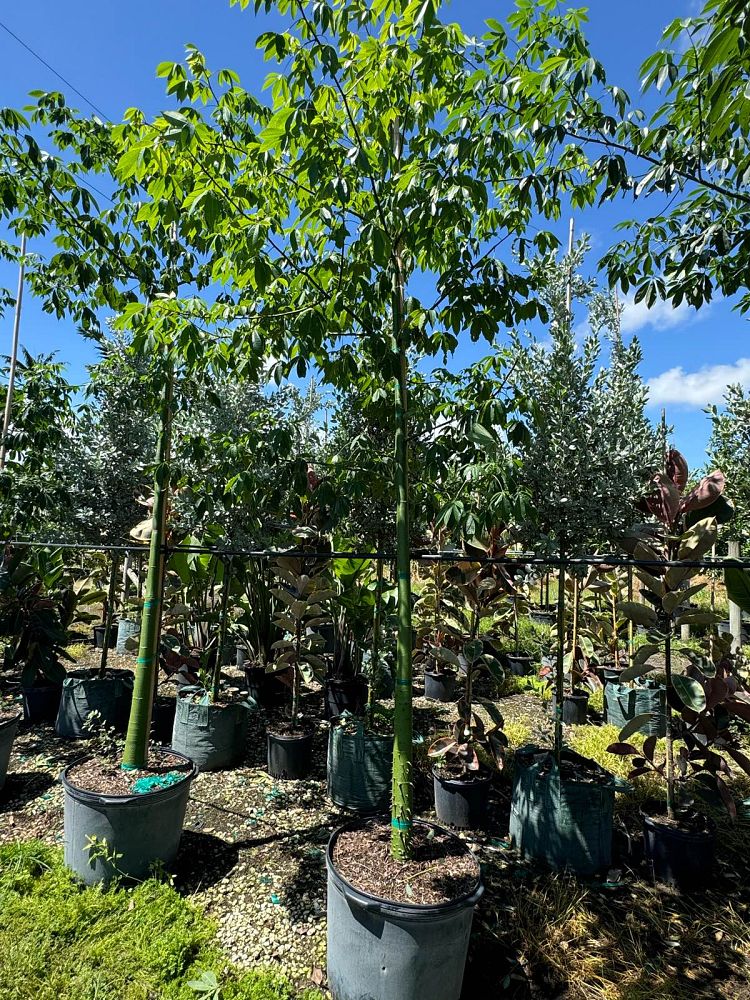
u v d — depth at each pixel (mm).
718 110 1607
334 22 1920
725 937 2357
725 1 1410
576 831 2740
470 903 1863
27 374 4566
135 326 2318
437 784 3266
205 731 3752
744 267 2584
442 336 2684
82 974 2002
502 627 6168
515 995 2057
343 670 5020
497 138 1919
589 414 3518
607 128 2064
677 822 2764
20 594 4504
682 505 2992
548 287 3568
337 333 2484
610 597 6117
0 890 2381
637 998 2033
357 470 2695
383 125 2188
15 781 3484
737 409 5457
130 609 6535
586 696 4938
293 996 1991
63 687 4238
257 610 5043
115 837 2451
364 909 1850
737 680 2832
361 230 1991
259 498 3748
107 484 6512
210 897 2502
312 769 3852
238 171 2324
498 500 2080
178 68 2035
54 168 2686
